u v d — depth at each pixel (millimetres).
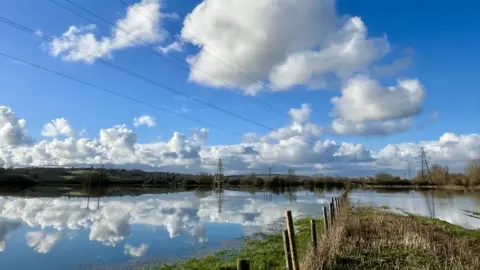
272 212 45344
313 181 159500
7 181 119562
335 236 16641
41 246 23000
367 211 37750
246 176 181375
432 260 14828
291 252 10898
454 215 40219
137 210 46719
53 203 55781
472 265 14000
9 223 33062
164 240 25250
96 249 22156
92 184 136750
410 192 107188
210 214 42875
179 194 94625
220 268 15648
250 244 22672
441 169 154750
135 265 18094
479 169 132500
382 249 16594
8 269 17547
